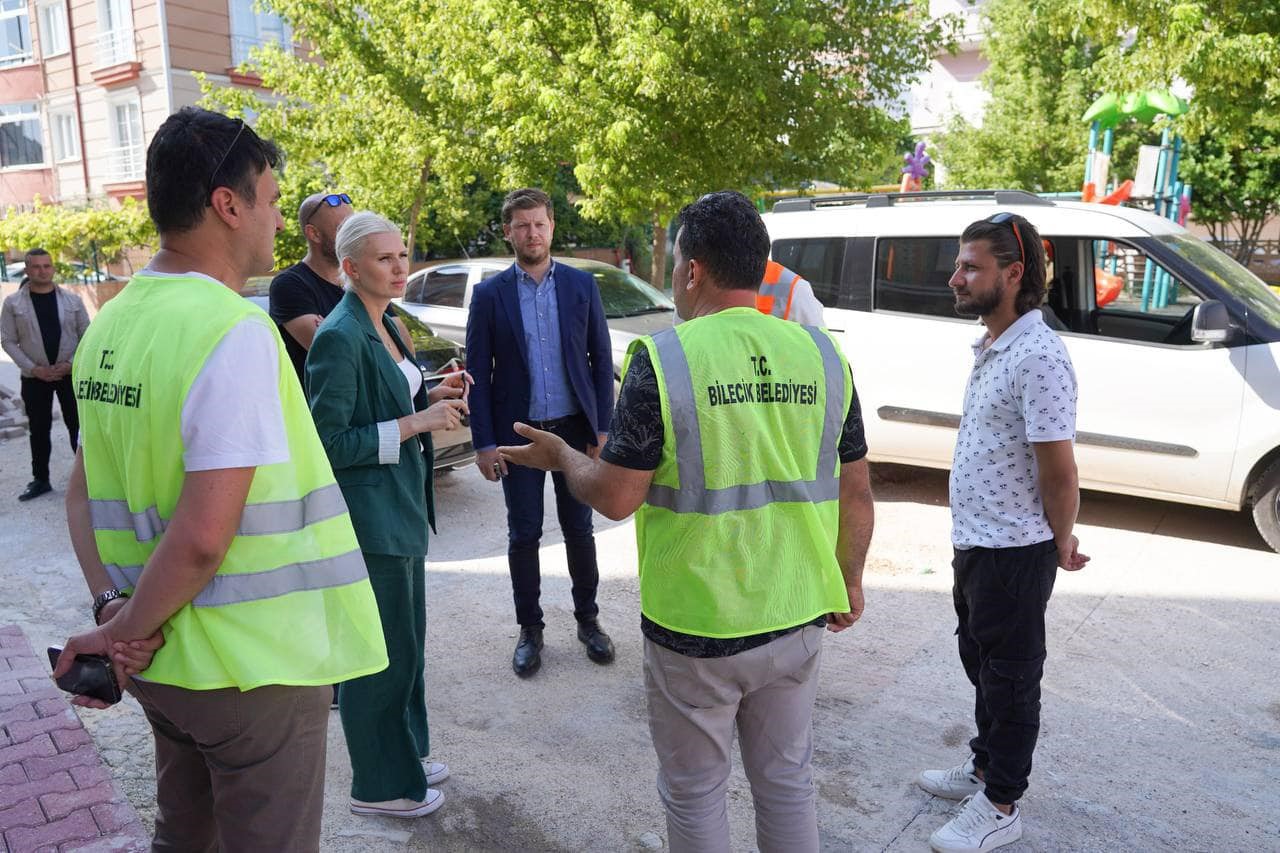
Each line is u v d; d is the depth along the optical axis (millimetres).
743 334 2127
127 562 1856
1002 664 2820
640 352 2109
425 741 3373
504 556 5758
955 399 6043
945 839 2904
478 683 4094
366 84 15023
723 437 2066
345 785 3338
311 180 17016
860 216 6477
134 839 2883
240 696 1799
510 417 4129
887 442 6379
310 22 15359
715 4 9812
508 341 4082
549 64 10898
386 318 3273
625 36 10156
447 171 15180
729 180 11234
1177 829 3041
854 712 3807
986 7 18844
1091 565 5359
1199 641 4387
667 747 2234
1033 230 2770
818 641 2244
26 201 24016
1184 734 3607
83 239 19797
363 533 2852
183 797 2076
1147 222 5758
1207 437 5355
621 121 10211
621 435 2078
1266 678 4027
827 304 6531
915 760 3459
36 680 3963
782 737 2285
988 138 18750
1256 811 3133
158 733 2002
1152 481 5586
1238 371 5258
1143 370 5504
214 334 1713
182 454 1720
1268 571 5211
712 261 2154
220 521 1689
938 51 12078
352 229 2916
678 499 2090
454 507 6840
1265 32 9641
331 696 1997
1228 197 17453
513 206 4031
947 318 6113
